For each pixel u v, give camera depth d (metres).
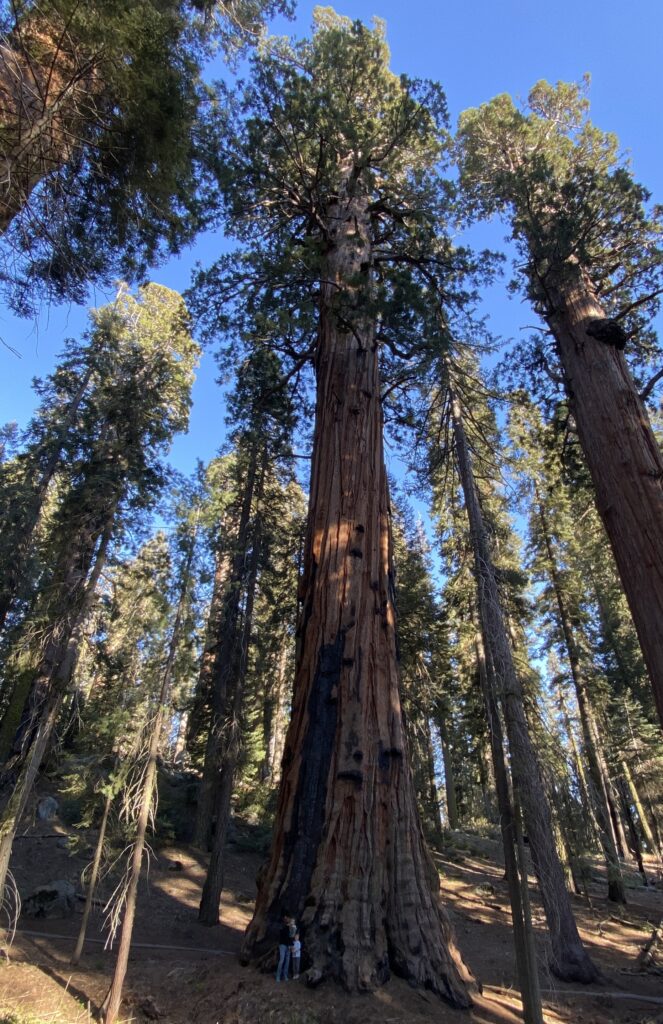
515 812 6.62
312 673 8.75
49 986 7.17
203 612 9.09
